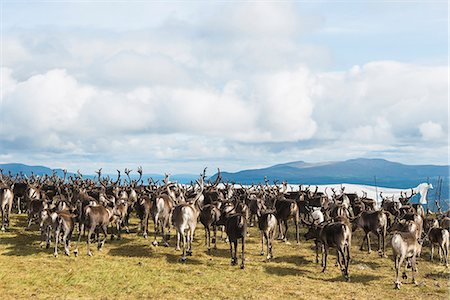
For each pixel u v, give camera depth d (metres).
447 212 28.06
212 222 21.95
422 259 21.97
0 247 21.36
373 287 16.55
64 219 20.00
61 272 17.25
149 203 25.67
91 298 14.53
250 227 31.09
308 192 38.69
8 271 17.08
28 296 14.44
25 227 27.48
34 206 26.45
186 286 16.14
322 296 15.34
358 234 28.69
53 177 42.28
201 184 29.30
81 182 38.91
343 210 25.72
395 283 16.52
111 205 25.03
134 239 24.55
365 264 20.48
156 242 22.83
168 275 17.44
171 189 31.61
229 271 18.34
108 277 16.86
